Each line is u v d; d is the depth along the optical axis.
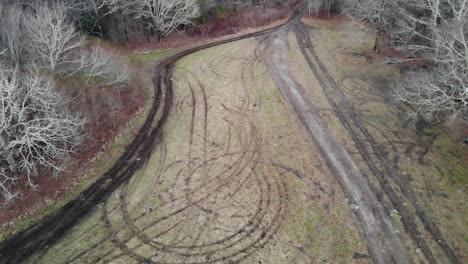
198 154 26.27
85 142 26.59
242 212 21.53
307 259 18.95
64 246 19.44
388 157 26.05
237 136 28.20
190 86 35.62
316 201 22.41
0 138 21.12
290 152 26.50
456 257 19.17
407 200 22.55
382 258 19.20
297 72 38.81
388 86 35.44
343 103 32.78
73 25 37.56
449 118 29.53
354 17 51.62
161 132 28.70
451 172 24.50
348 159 25.92
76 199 22.34
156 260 18.70
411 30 34.66
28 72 28.59
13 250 19.22
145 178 24.08
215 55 43.03
